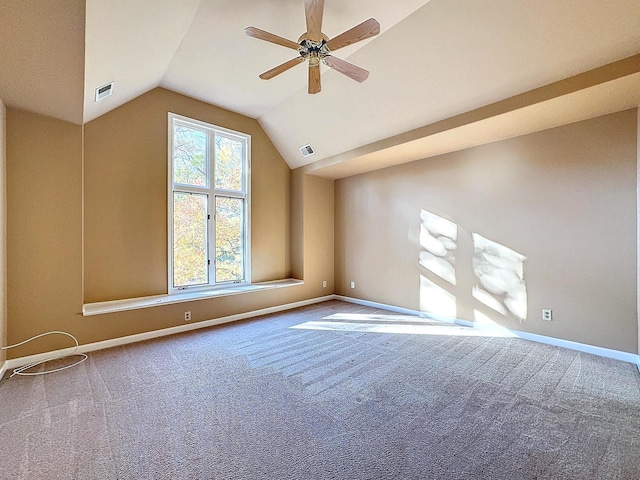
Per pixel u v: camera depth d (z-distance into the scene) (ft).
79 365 9.12
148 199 12.61
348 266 18.52
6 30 5.80
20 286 9.03
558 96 8.59
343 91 12.24
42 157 9.38
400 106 11.62
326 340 11.44
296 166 17.88
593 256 10.07
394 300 16.16
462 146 13.03
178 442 5.66
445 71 9.78
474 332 12.37
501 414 6.60
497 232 12.33
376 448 5.52
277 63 11.26
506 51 8.54
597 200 10.00
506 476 4.85
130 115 12.14
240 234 16.01
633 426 6.14
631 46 7.32
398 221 15.97
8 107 8.79
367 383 8.04
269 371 8.78
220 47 10.40
